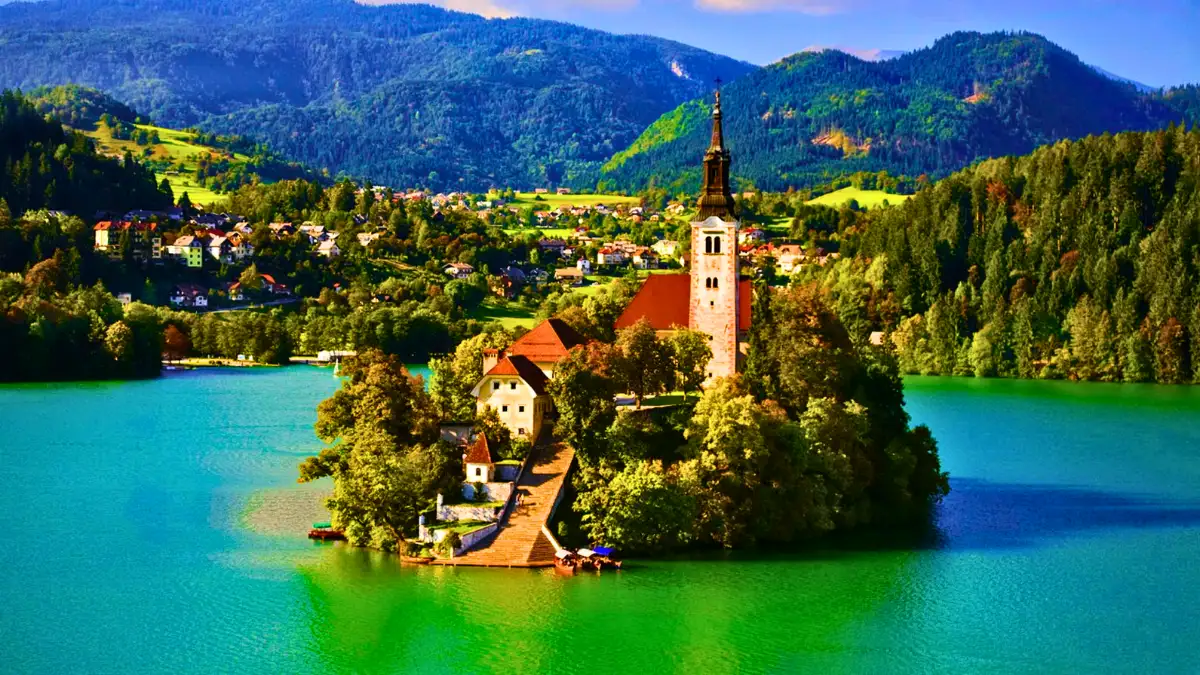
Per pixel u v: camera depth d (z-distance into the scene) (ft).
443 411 608.19
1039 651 465.06
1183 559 574.15
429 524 547.08
